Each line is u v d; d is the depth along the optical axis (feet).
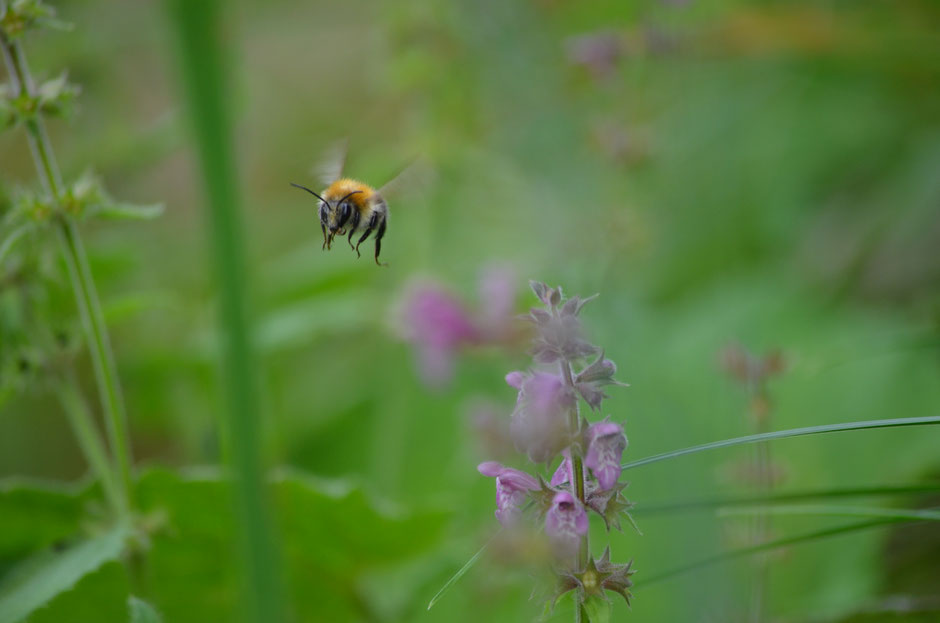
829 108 4.74
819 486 3.32
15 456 4.25
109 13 4.39
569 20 4.69
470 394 4.06
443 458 3.97
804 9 4.37
